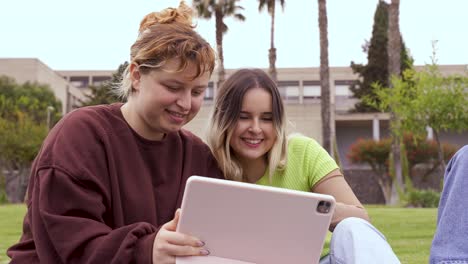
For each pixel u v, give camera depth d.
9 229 7.66
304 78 35.31
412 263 4.70
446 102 14.23
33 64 32.38
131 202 2.00
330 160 2.58
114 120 2.07
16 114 26.22
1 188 21.89
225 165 2.46
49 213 1.77
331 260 1.82
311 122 28.05
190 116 2.08
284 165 2.53
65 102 36.50
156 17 2.10
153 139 2.13
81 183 1.84
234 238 1.68
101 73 41.69
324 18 19.30
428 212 10.23
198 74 1.96
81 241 1.72
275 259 1.71
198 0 21.39
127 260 1.69
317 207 1.65
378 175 23.08
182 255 1.66
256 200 1.63
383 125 31.86
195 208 1.64
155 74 1.95
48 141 1.92
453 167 1.71
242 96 2.43
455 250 1.59
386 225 7.92
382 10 31.48
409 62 15.75
